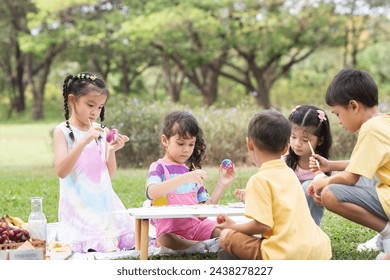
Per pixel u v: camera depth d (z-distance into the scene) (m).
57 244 5.71
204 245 5.58
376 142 4.89
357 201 5.05
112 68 37.97
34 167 14.32
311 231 4.48
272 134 4.55
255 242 4.54
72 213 5.88
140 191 9.77
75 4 25.12
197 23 24.25
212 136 13.11
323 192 5.12
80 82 5.92
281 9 26.45
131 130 13.23
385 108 14.16
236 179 9.91
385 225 5.07
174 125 5.59
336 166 5.59
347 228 6.60
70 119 6.13
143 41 26.52
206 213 4.80
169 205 5.35
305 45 28.59
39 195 9.38
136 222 5.57
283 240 4.35
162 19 23.89
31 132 26.58
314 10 26.20
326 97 5.34
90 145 6.00
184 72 31.30
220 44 26.47
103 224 5.86
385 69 35.28
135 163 13.33
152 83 45.56
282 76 34.12
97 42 26.59
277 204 4.41
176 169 5.68
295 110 5.86
